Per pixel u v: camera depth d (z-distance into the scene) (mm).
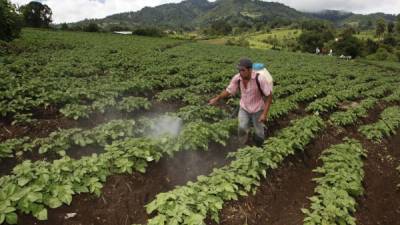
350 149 9625
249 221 6258
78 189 5832
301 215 6762
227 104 13484
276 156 8078
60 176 5820
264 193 7172
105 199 6039
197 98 12750
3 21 21953
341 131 12180
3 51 19578
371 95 18734
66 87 11852
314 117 11422
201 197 5992
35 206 5215
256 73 8297
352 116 13281
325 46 82250
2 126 8680
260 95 8586
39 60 17469
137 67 19719
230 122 9727
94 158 6488
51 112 10172
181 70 18969
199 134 8148
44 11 73125
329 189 7262
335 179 7539
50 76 13766
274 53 47156
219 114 11164
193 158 7973
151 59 22734
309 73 23500
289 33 122625
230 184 6527
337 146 9789
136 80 13781
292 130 10047
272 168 7715
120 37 55719
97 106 10172
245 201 6648
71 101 10664
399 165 10406
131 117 10883
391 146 11938
